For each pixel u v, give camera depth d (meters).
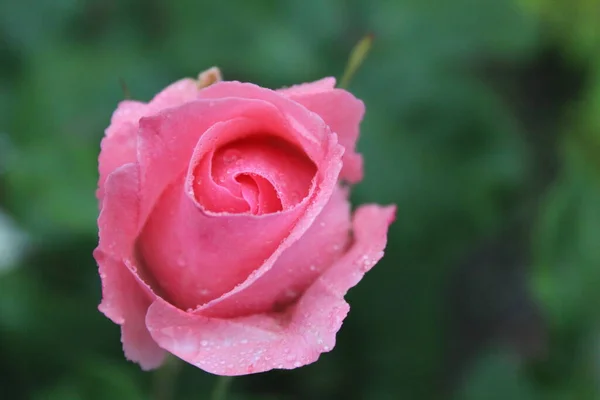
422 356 0.56
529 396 0.53
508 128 0.61
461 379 0.70
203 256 0.33
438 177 0.59
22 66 0.58
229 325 0.33
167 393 0.40
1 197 0.53
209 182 0.33
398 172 0.59
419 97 0.61
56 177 0.52
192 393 0.52
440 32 0.64
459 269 0.78
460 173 0.60
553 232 0.52
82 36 0.61
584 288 0.51
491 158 0.60
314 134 0.33
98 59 0.58
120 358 0.50
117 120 0.35
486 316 0.76
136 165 0.33
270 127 0.34
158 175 0.33
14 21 0.59
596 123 0.58
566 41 0.81
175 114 0.33
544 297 0.51
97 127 0.56
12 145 0.54
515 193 0.66
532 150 0.82
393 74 0.62
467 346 0.73
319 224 0.34
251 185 0.34
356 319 0.56
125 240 0.33
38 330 0.49
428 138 0.61
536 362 0.54
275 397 0.52
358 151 0.59
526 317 0.75
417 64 0.62
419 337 0.56
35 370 0.49
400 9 0.64
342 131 0.35
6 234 0.50
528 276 0.76
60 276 0.51
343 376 0.56
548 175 0.79
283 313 0.34
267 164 0.34
